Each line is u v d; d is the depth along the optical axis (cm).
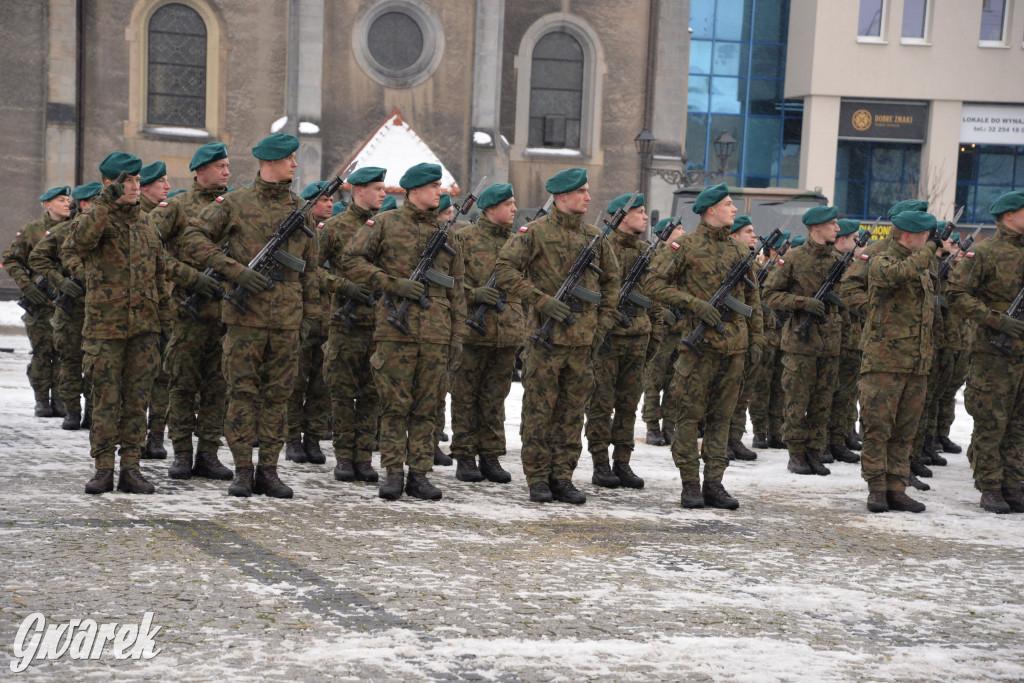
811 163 4262
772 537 717
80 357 1038
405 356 773
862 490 924
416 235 780
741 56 4456
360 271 771
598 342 810
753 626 520
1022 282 847
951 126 4238
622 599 552
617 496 845
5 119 2731
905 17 4244
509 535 680
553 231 798
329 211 952
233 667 433
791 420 999
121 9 2772
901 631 526
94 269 736
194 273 759
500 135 2928
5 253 1120
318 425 943
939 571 649
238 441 757
